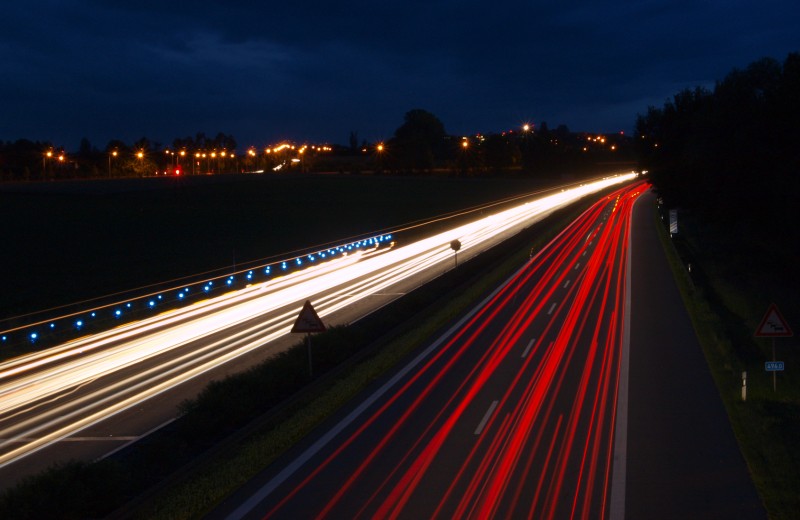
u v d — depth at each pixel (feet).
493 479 37.78
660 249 157.79
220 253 178.29
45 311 115.55
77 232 206.59
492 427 46.88
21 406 61.16
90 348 85.51
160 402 59.36
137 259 168.25
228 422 49.70
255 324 94.94
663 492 35.60
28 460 47.01
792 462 38.96
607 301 98.73
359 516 33.58
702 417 48.34
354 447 43.73
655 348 70.54
